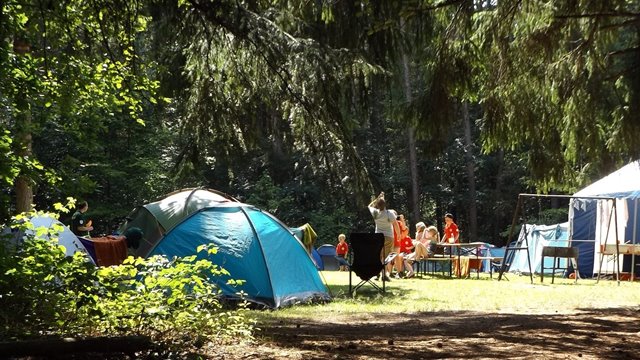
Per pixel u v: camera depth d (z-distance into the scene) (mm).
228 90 8602
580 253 20109
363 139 40156
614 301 11633
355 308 10430
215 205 11148
